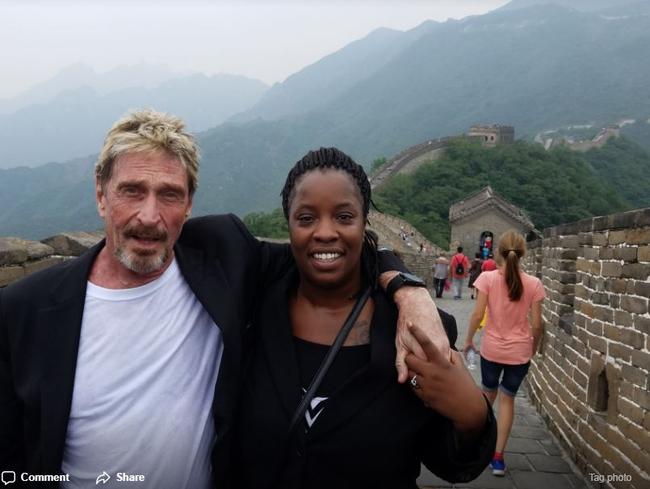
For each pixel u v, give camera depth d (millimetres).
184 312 2152
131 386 2018
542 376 6527
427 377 1781
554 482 4598
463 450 1905
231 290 2133
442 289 18734
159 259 2082
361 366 1970
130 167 2068
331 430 1885
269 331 2059
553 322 6195
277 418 1916
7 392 1985
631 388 3953
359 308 2055
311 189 1999
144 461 2010
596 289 4711
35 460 1941
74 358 1995
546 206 66625
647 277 3832
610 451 4211
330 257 2002
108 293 2080
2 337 2002
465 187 64625
